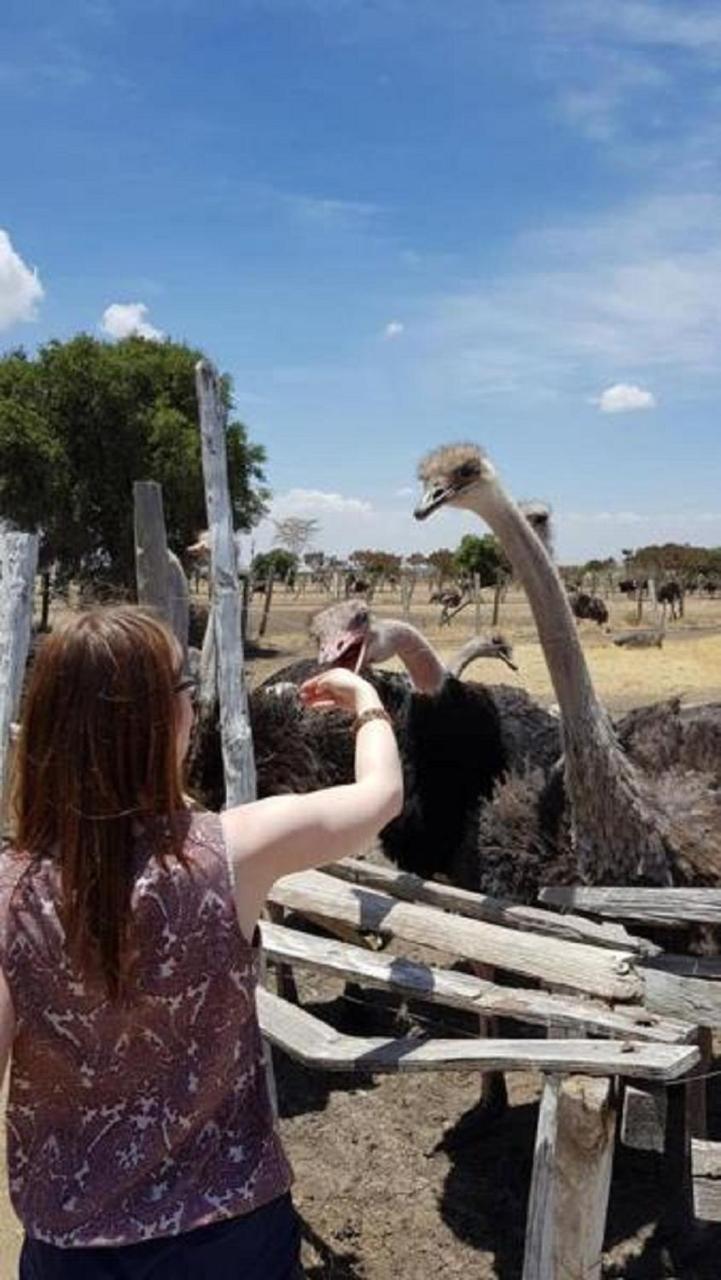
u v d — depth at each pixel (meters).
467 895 3.53
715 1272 3.48
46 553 26.17
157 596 4.42
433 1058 2.76
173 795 1.61
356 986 5.02
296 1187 3.89
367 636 3.80
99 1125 1.60
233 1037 1.62
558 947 3.06
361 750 1.98
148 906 1.54
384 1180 3.94
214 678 4.57
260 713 4.72
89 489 25.77
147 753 1.58
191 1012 1.58
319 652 3.78
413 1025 4.85
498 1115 4.19
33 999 1.55
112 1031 1.56
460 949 3.16
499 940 3.13
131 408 25.70
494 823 4.41
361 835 1.76
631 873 3.84
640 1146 3.27
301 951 3.26
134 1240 1.58
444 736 4.87
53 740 1.56
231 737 3.56
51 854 1.58
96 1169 1.59
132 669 1.58
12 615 4.36
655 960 3.45
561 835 4.21
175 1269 1.59
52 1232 1.59
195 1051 1.60
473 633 29.44
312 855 1.69
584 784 3.83
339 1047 2.90
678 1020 3.01
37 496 24.98
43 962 1.54
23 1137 1.64
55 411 25.55
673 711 5.39
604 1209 2.66
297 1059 2.92
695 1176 3.21
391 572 57.25
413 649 3.99
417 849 4.94
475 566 43.31
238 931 1.60
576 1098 2.59
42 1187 1.61
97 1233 1.58
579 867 3.92
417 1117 4.34
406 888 3.63
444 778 4.87
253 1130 1.67
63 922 1.52
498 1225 3.71
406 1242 3.62
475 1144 4.14
